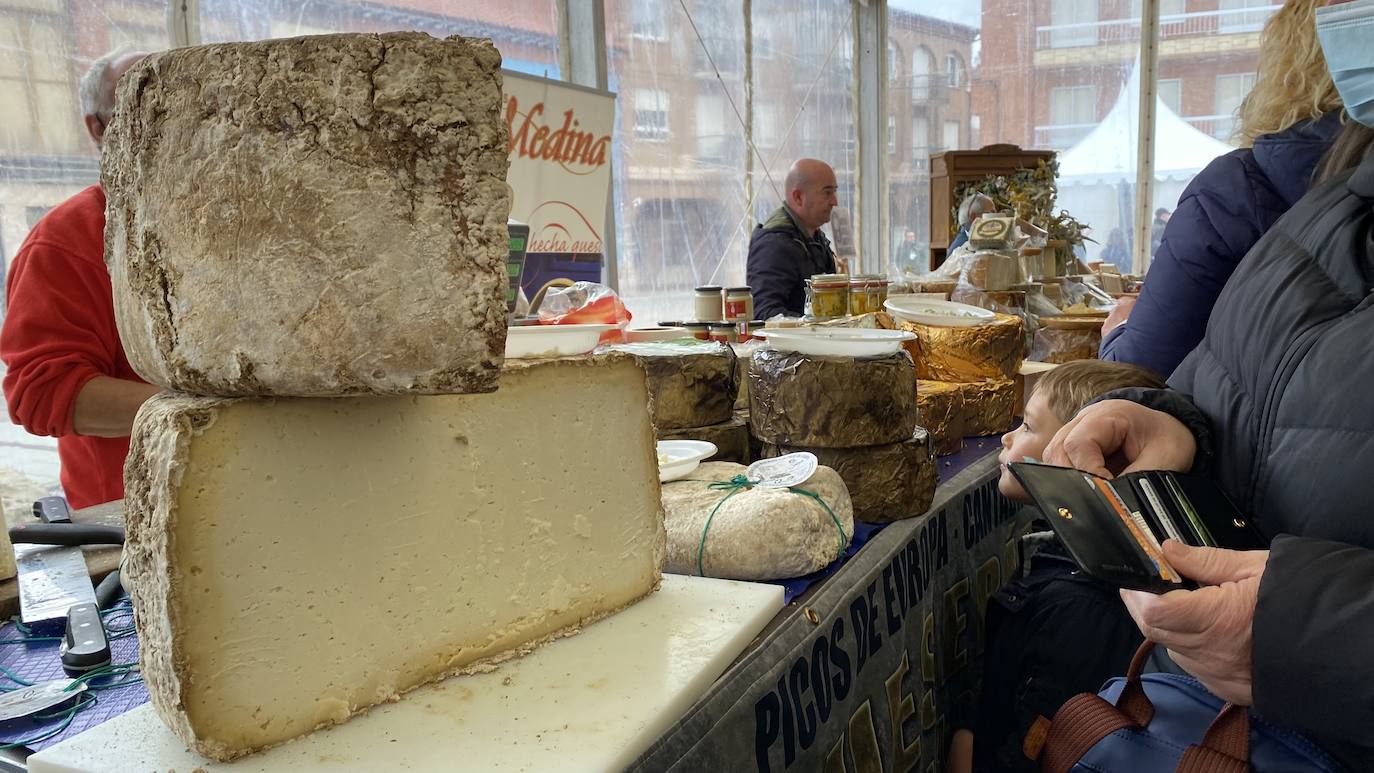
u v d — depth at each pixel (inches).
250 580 31.2
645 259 195.5
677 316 206.7
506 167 28.0
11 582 46.7
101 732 32.6
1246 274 41.6
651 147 193.9
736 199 225.1
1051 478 36.8
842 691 47.4
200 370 29.9
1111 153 288.4
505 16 156.6
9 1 95.6
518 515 39.4
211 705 30.3
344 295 27.5
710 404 66.6
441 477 36.6
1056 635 64.5
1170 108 281.1
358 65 26.8
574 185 110.6
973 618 72.6
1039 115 294.0
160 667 30.5
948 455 78.8
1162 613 32.6
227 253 28.7
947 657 66.7
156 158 30.0
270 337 28.3
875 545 54.7
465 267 27.2
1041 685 64.4
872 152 285.0
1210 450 41.9
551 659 39.0
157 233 30.2
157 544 29.7
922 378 84.7
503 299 27.7
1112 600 63.9
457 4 147.9
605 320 55.7
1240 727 36.8
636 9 185.9
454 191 27.1
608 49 179.2
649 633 41.4
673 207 202.5
